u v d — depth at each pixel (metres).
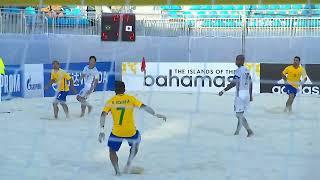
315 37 51.19
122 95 15.53
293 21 52.16
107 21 32.69
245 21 51.56
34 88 40.50
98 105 35.34
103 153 18.69
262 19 52.25
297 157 17.89
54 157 17.95
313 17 48.81
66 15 49.62
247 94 22.55
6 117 28.80
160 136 22.48
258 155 18.34
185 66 46.00
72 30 52.03
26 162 17.14
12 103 36.00
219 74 45.41
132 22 32.62
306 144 20.45
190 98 40.50
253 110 32.34
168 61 53.47
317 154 18.39
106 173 15.80
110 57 51.00
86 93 29.14
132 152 15.90
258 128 24.84
